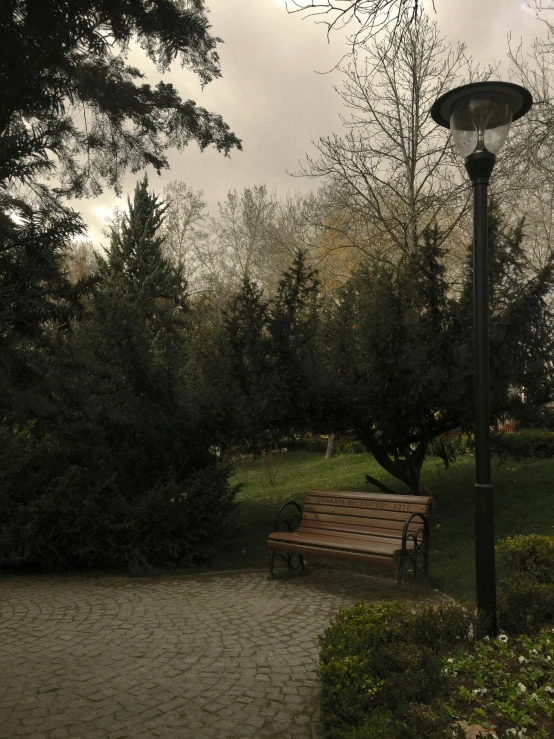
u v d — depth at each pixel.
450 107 4.17
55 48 2.17
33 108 2.22
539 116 9.41
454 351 8.62
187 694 3.66
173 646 4.55
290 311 8.67
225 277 27.47
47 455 8.13
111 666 4.13
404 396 8.48
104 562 7.57
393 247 15.34
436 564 7.26
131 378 7.17
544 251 14.33
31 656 4.34
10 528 7.31
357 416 9.19
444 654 3.58
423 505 6.38
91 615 5.46
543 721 2.89
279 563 7.75
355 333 8.83
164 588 6.59
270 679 3.89
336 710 2.95
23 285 2.46
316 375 8.52
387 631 3.54
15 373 3.08
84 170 5.11
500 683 3.27
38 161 2.23
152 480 8.27
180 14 3.37
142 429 7.70
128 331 6.97
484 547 3.99
